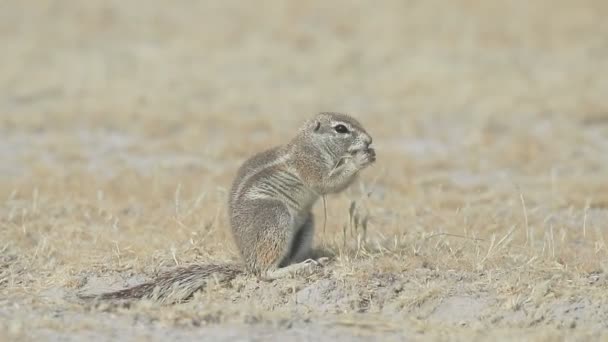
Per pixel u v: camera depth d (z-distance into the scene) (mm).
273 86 26156
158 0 34625
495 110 23516
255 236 12102
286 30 30797
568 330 10805
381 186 17812
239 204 12352
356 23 31562
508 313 11312
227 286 12117
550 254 12828
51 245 13617
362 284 11914
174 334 10289
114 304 11328
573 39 29906
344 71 27344
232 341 10070
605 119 22891
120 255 13320
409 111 23688
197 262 13031
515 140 20922
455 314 11414
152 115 22812
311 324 10781
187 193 16891
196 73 26875
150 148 20625
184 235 13945
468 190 17562
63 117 22812
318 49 29328
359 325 10797
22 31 30734
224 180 17844
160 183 17375
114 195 16625
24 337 9984
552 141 21031
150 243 13750
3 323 10453
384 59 28250
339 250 12852
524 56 28547
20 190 16609
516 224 14648
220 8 33500
